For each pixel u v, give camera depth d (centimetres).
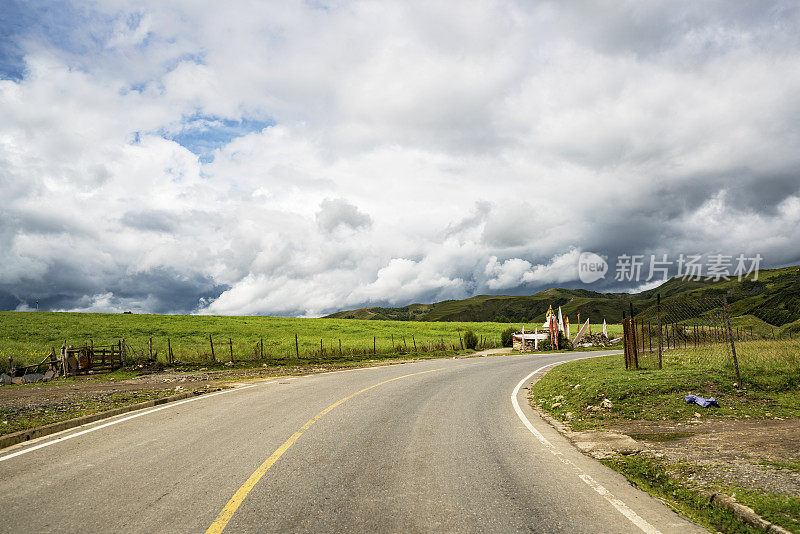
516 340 4303
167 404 1145
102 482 543
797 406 948
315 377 1806
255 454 669
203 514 448
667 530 424
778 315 8850
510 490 528
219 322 5625
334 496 501
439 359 2975
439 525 428
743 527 434
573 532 416
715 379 1141
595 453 704
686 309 1667
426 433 824
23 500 486
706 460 624
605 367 1744
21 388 1495
